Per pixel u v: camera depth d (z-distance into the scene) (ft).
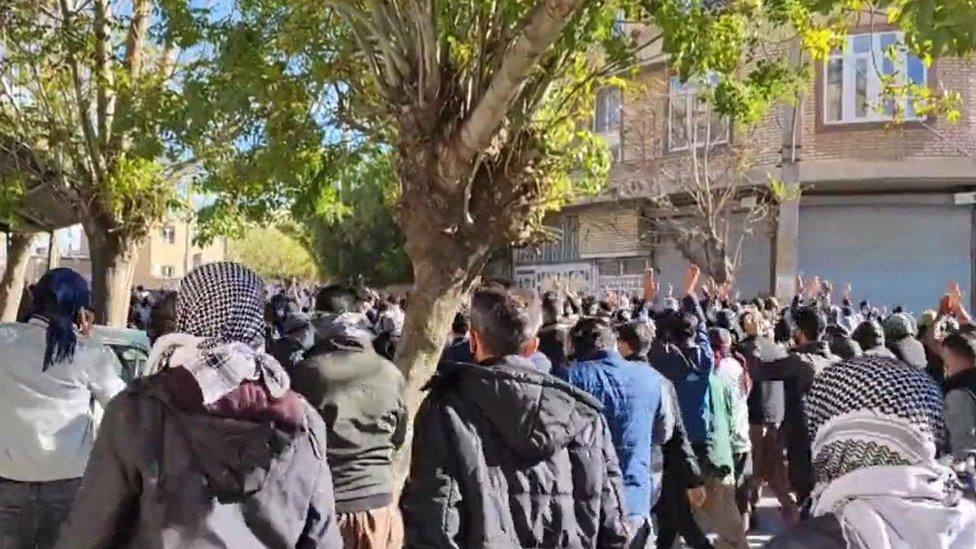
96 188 40.60
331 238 142.31
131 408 9.35
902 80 60.39
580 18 22.44
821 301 59.77
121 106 37.55
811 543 7.77
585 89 28.48
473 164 23.52
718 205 76.95
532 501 11.80
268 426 9.35
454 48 23.35
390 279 140.56
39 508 14.89
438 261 23.94
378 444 16.35
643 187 85.25
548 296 23.24
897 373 8.14
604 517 12.44
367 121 32.78
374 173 37.32
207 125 34.32
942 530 7.54
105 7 39.99
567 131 28.19
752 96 30.55
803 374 26.00
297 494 9.65
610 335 19.53
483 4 22.79
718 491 24.48
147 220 42.22
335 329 16.74
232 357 9.39
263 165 33.99
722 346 28.25
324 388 16.03
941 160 74.23
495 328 12.36
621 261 91.71
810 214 79.30
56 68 39.78
